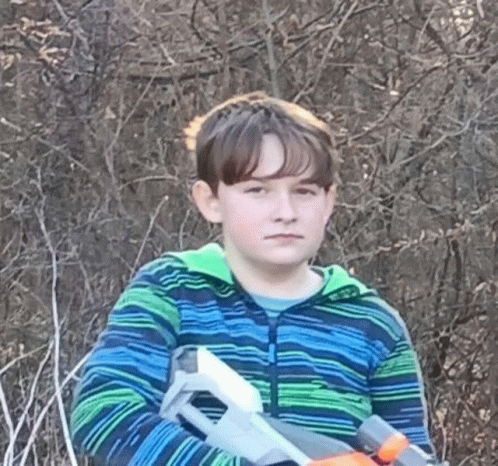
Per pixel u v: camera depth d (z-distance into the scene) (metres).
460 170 6.16
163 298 2.08
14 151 6.37
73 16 6.47
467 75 6.20
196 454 1.86
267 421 1.93
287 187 2.07
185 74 6.41
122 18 6.46
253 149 2.04
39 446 4.32
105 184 6.27
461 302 6.16
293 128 2.07
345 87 6.32
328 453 1.88
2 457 4.49
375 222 6.09
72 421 2.00
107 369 1.99
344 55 6.36
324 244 5.96
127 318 2.05
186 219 5.79
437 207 6.14
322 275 2.23
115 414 1.92
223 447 1.92
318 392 2.07
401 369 2.20
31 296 5.97
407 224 6.13
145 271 2.14
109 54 6.48
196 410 1.98
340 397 2.09
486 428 6.13
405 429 2.18
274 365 2.07
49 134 6.41
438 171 6.19
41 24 6.38
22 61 6.51
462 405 6.15
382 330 2.19
